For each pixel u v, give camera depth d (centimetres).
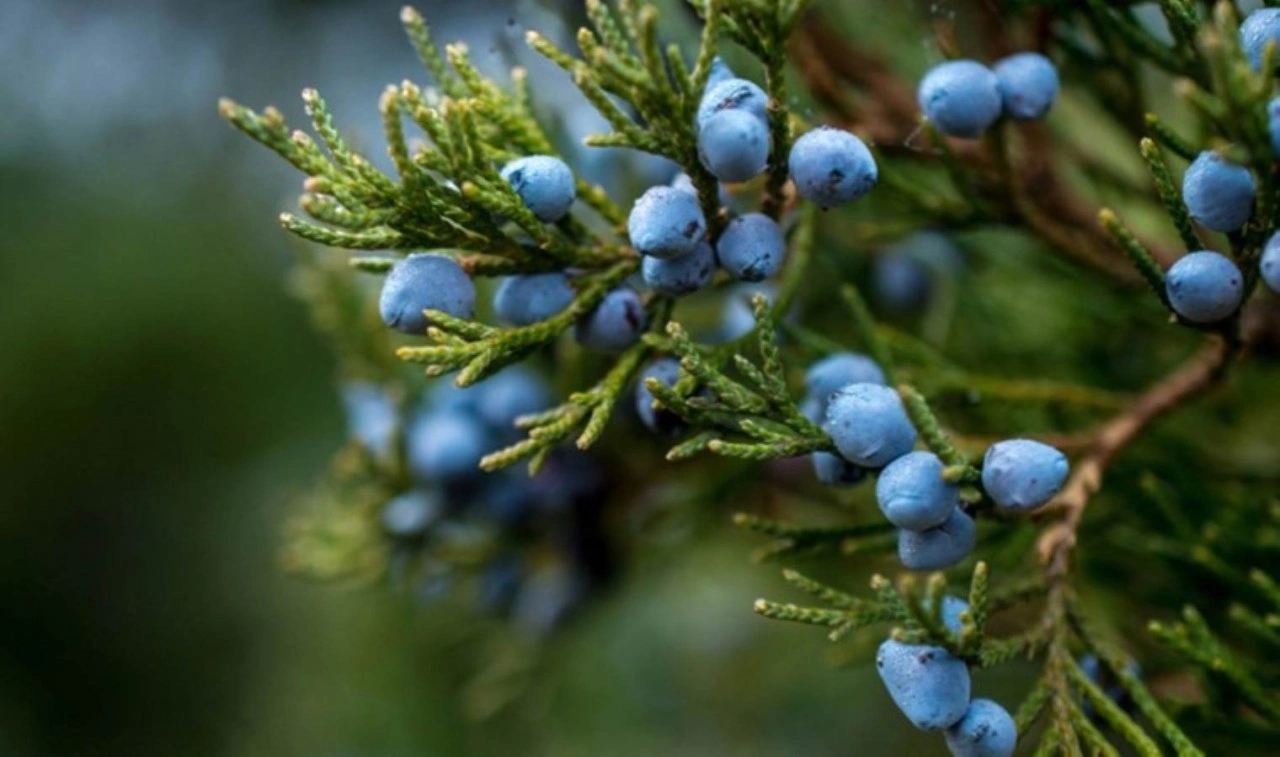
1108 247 26
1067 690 23
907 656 22
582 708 45
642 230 22
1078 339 28
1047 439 25
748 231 22
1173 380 25
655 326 23
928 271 28
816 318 28
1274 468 27
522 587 30
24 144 77
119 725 73
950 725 22
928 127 25
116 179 77
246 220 76
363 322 29
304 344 73
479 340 22
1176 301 22
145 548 73
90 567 74
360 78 76
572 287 23
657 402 22
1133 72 25
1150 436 26
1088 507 26
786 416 22
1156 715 23
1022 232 26
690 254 22
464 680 44
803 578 22
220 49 77
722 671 45
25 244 74
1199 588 25
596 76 22
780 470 29
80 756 73
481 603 30
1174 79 25
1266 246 22
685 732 45
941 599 22
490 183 22
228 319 74
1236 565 25
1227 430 28
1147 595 26
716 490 29
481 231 23
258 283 74
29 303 73
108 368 73
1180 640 23
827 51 27
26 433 73
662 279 22
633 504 29
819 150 22
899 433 22
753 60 25
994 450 22
